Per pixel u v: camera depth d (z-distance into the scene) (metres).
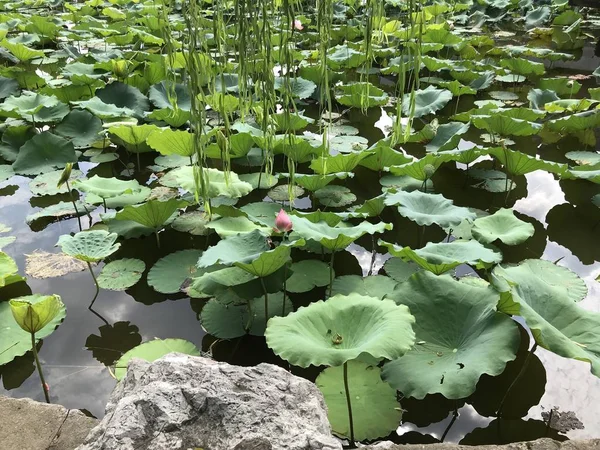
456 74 7.57
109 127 4.97
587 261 3.83
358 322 2.35
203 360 1.74
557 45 10.02
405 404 2.59
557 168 4.34
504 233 3.47
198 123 1.40
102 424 1.56
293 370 2.81
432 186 4.69
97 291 3.39
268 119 1.40
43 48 10.14
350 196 4.46
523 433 2.45
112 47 9.86
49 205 4.53
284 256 2.73
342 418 2.38
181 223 3.98
